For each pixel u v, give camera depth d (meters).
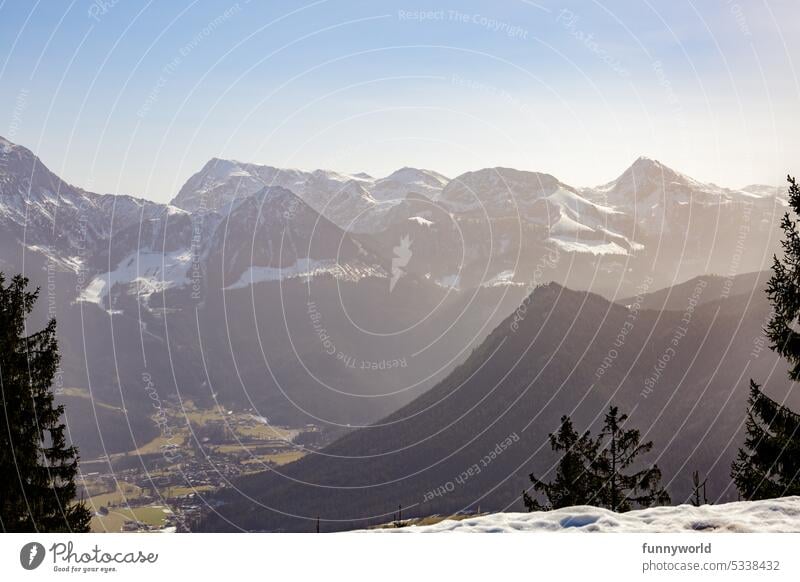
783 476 28.84
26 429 28.06
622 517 17.59
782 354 28.94
